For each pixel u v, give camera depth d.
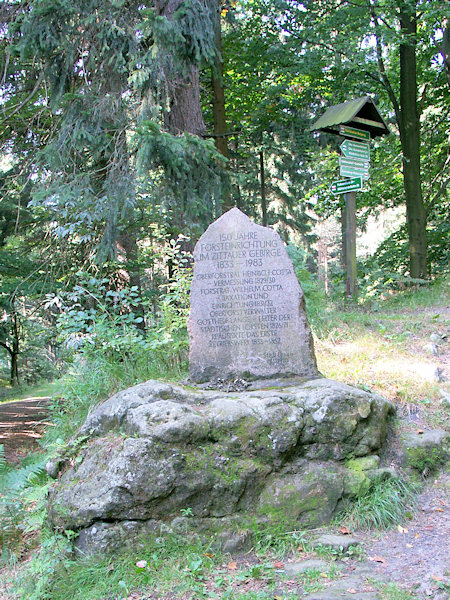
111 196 7.90
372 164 15.69
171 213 9.07
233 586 3.85
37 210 9.48
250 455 4.68
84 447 5.01
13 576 4.31
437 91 15.56
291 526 4.49
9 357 28.38
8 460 7.04
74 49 8.15
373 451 5.11
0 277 10.45
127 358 7.11
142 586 3.93
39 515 4.70
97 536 4.32
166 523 4.41
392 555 4.14
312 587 3.73
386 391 6.18
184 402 5.13
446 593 3.51
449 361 7.18
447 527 4.46
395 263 16.00
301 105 16.70
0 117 9.39
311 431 4.88
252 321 5.77
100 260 8.30
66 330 7.01
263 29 14.77
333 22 13.17
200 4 8.02
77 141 8.17
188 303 7.40
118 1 7.84
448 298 10.81
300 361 5.70
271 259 5.78
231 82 16.03
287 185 26.89
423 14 12.48
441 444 5.48
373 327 8.70
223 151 12.34
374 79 15.37
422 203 13.78
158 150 7.62
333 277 12.14
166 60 8.00
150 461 4.46
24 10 8.44
